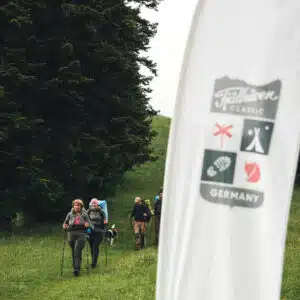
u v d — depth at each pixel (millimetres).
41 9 25969
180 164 5691
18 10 24562
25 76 24219
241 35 5598
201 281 5562
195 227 5605
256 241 5488
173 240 5691
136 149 28531
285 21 5555
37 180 24578
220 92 5605
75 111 27141
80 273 15789
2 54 25203
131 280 14320
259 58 5559
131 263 16688
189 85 5688
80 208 15586
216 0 5645
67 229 15570
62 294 13031
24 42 25578
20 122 24141
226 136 5570
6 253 18609
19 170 24891
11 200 25250
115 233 22641
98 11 27078
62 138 26625
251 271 5488
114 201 36344
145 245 21547
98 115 28469
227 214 5543
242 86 5562
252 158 5520
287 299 12141
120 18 27719
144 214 21359
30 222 27203
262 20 5570
